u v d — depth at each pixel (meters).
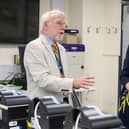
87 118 0.95
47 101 1.16
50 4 4.71
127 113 2.05
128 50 2.16
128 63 2.13
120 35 5.11
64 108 1.12
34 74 1.86
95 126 0.92
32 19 4.45
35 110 1.18
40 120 1.14
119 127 0.96
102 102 5.07
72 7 4.91
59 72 2.00
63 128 1.08
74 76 4.34
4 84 3.89
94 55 4.93
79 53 4.39
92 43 4.88
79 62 4.40
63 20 2.03
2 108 1.27
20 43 4.38
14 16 4.30
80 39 4.78
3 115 1.28
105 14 4.98
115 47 5.07
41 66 1.87
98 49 4.97
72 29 4.57
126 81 2.07
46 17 2.00
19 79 3.88
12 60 4.39
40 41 1.96
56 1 4.68
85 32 4.79
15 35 4.33
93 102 4.93
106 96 5.09
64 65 2.08
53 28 1.98
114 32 5.05
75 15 4.86
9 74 4.29
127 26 5.22
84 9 4.75
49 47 1.96
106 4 4.97
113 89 5.09
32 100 1.21
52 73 1.94
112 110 5.09
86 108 1.02
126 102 2.06
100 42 4.98
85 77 1.64
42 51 1.91
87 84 1.62
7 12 4.24
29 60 1.90
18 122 1.27
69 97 1.96
